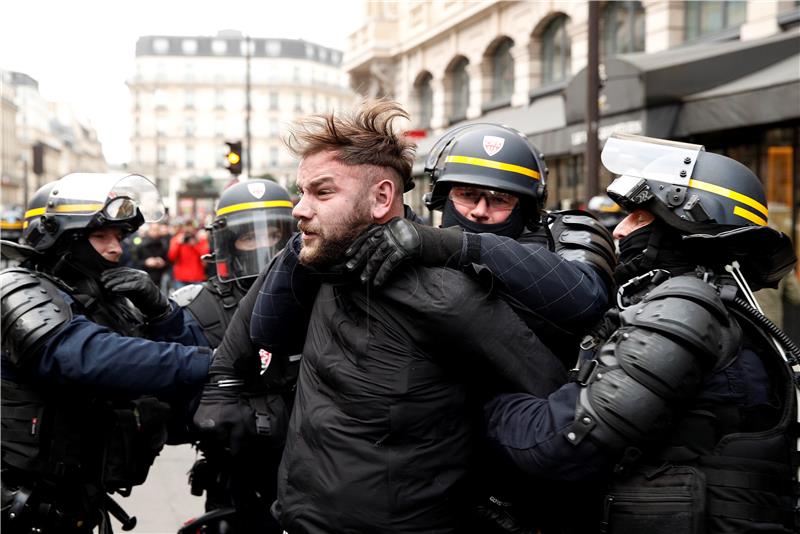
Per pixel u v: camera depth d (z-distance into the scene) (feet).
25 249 7.79
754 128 27.32
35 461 7.26
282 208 10.05
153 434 8.24
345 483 5.49
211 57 278.46
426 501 5.53
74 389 7.38
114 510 8.29
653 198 5.68
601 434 5.02
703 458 5.10
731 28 30.83
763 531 4.98
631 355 5.07
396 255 5.29
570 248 6.79
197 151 278.46
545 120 41.47
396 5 69.62
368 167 5.53
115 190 7.89
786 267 5.77
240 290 9.79
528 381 5.61
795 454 5.27
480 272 5.43
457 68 60.49
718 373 5.14
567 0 43.27
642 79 26.16
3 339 7.14
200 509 14.62
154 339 8.54
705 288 5.27
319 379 5.83
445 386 5.58
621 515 5.16
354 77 78.95
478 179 6.64
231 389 7.64
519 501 5.99
